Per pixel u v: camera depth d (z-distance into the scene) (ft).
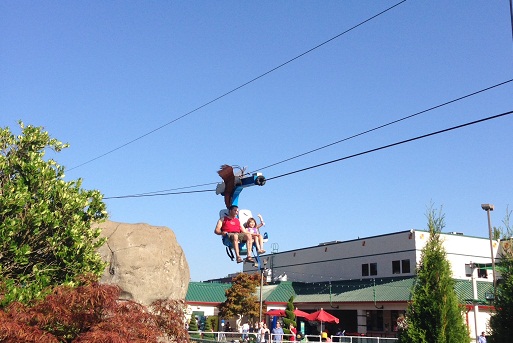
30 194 37.11
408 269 144.15
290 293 163.84
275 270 194.90
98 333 28.73
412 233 144.66
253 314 150.82
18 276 36.11
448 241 142.31
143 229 51.78
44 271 37.01
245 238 40.55
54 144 41.06
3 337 28.50
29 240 37.04
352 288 148.77
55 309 30.30
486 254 146.51
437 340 43.78
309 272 178.70
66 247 37.42
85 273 36.22
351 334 136.67
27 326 29.48
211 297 173.37
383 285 139.95
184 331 36.09
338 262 167.73
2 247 34.50
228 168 40.42
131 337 30.25
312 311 155.33
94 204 40.86
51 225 37.04
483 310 114.11
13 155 39.01
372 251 156.35
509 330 47.60
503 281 51.65
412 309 46.01
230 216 40.83
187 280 55.26
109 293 31.53
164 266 50.78
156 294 49.47
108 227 50.88
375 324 137.59
